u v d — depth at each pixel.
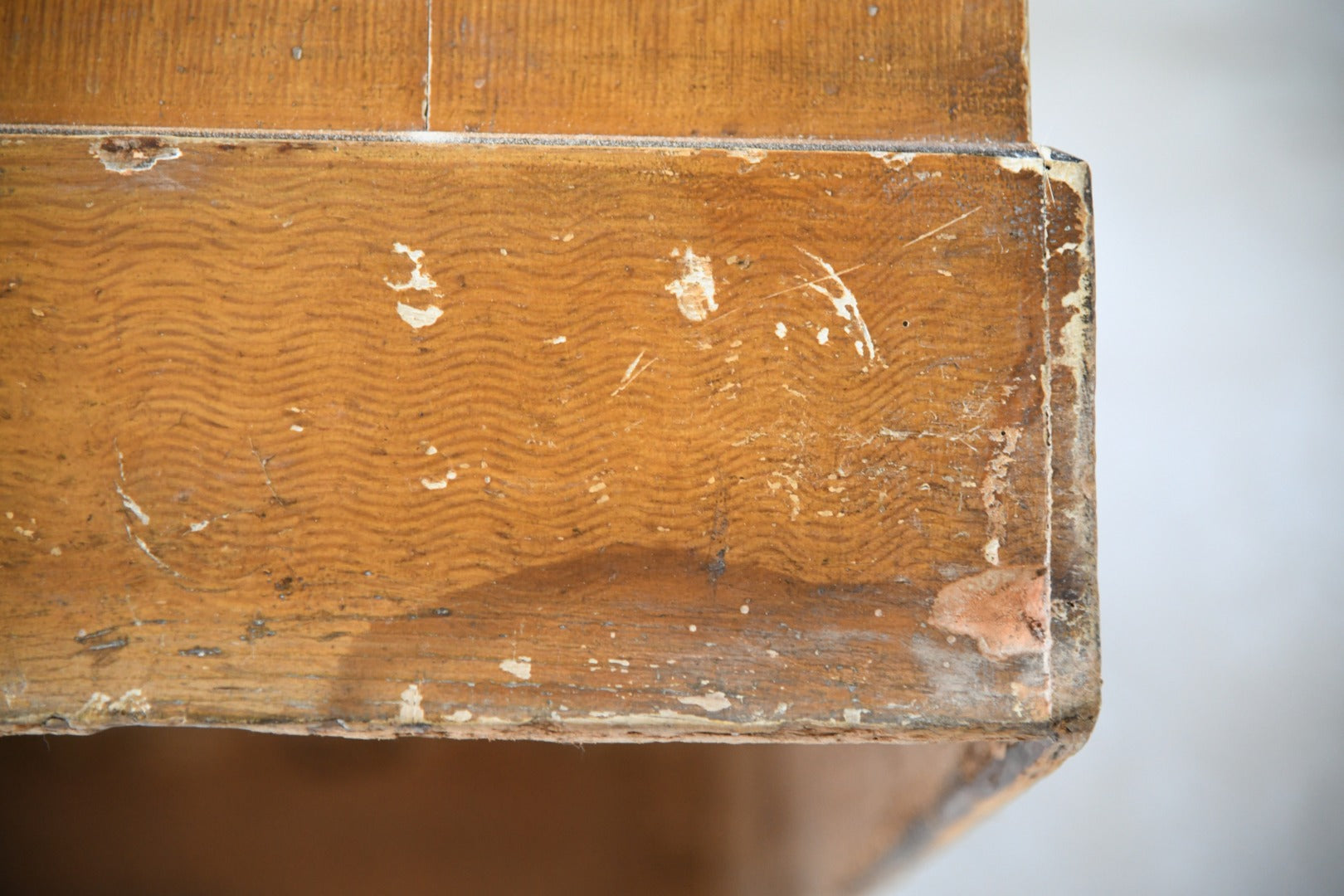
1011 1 0.47
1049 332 0.47
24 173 0.47
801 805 0.54
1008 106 0.47
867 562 0.47
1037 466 0.47
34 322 0.46
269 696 0.47
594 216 0.47
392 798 0.54
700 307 0.47
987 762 0.51
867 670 0.47
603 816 0.54
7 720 0.46
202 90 0.47
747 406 0.47
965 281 0.47
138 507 0.47
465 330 0.47
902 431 0.47
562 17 0.47
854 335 0.47
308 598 0.47
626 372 0.47
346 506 0.47
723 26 0.47
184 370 0.47
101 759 0.54
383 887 0.54
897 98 0.47
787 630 0.47
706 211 0.47
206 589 0.47
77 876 0.54
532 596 0.47
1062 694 0.47
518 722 0.47
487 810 0.54
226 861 0.54
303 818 0.54
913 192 0.47
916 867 0.54
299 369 0.47
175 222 0.46
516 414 0.47
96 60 0.47
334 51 0.47
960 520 0.47
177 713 0.46
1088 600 0.47
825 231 0.47
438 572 0.47
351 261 0.47
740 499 0.47
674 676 0.47
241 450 0.47
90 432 0.47
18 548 0.47
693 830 0.54
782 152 0.47
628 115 0.47
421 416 0.47
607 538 0.47
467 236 0.47
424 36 0.47
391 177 0.47
